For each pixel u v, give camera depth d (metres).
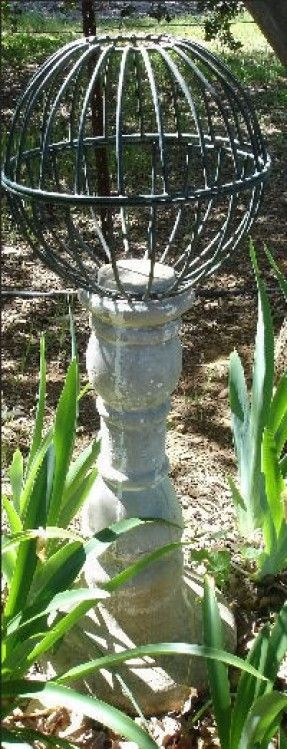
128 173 6.14
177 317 2.01
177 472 3.12
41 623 1.97
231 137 1.84
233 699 2.20
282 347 3.28
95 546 1.94
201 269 1.98
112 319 1.94
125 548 2.19
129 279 1.97
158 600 2.24
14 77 9.43
